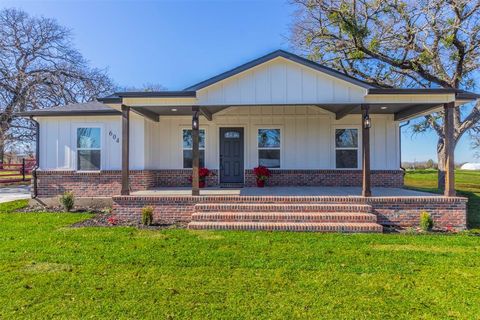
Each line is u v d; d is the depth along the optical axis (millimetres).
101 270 4785
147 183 11562
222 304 3711
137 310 3559
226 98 9031
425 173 29781
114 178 11453
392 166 12273
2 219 8945
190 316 3441
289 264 5062
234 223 7734
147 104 9141
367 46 17391
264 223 7758
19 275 4566
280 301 3799
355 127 12359
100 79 27266
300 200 8586
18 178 22922
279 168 12453
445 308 3660
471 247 6121
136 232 7285
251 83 9000
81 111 11320
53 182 11547
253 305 3693
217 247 6016
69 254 5539
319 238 6734
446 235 7215
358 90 8867
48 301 3766
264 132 12531
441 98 8688
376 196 8758
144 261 5180
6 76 22297
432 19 14656
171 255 5480
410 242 6465
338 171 12336
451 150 8562
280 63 8992
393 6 15531
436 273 4730
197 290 4090
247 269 4840
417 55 16359
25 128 22922
